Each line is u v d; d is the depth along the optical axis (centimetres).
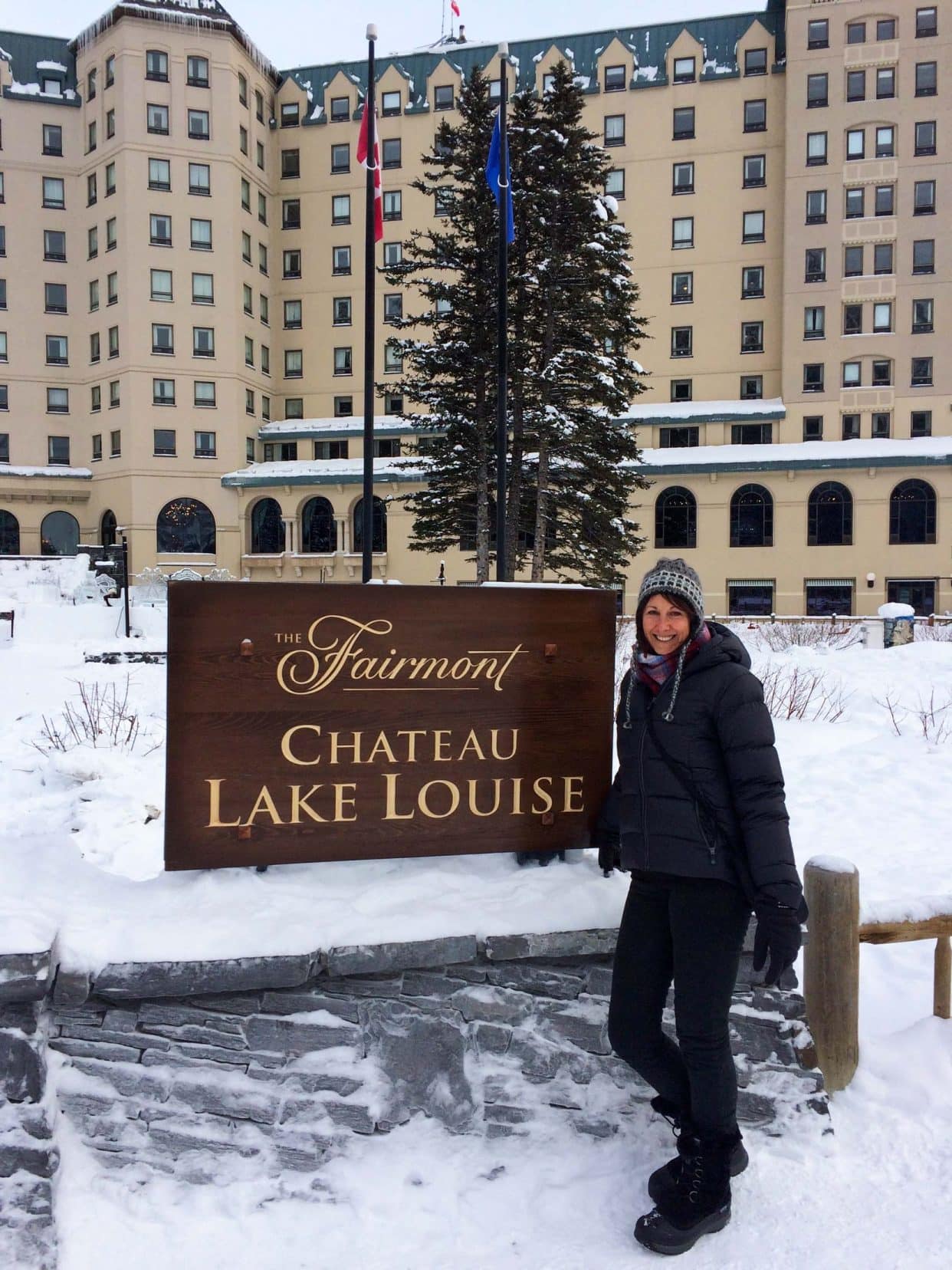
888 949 423
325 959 261
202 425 4375
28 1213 236
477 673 309
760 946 231
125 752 723
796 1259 238
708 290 4247
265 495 4375
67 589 3045
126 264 4275
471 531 2417
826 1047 295
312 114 4697
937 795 667
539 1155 270
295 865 308
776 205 4166
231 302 4384
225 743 290
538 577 2195
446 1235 246
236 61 4394
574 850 330
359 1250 241
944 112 3862
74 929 257
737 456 3947
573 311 2041
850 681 1184
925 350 3906
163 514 4341
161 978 252
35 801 602
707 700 240
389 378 4597
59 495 4525
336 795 298
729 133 4212
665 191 4284
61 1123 253
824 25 3962
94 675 1172
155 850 516
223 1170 257
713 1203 241
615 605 321
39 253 4519
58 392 4569
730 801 240
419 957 267
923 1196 258
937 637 2302
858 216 3950
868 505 3806
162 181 4303
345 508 4306
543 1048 278
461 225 2073
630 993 254
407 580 4231
